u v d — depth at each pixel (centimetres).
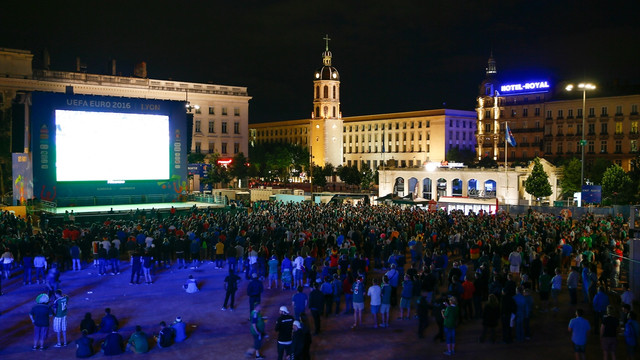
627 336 1523
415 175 8406
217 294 2442
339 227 3406
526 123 11350
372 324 2014
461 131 14900
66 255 2895
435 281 2123
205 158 11181
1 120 8488
